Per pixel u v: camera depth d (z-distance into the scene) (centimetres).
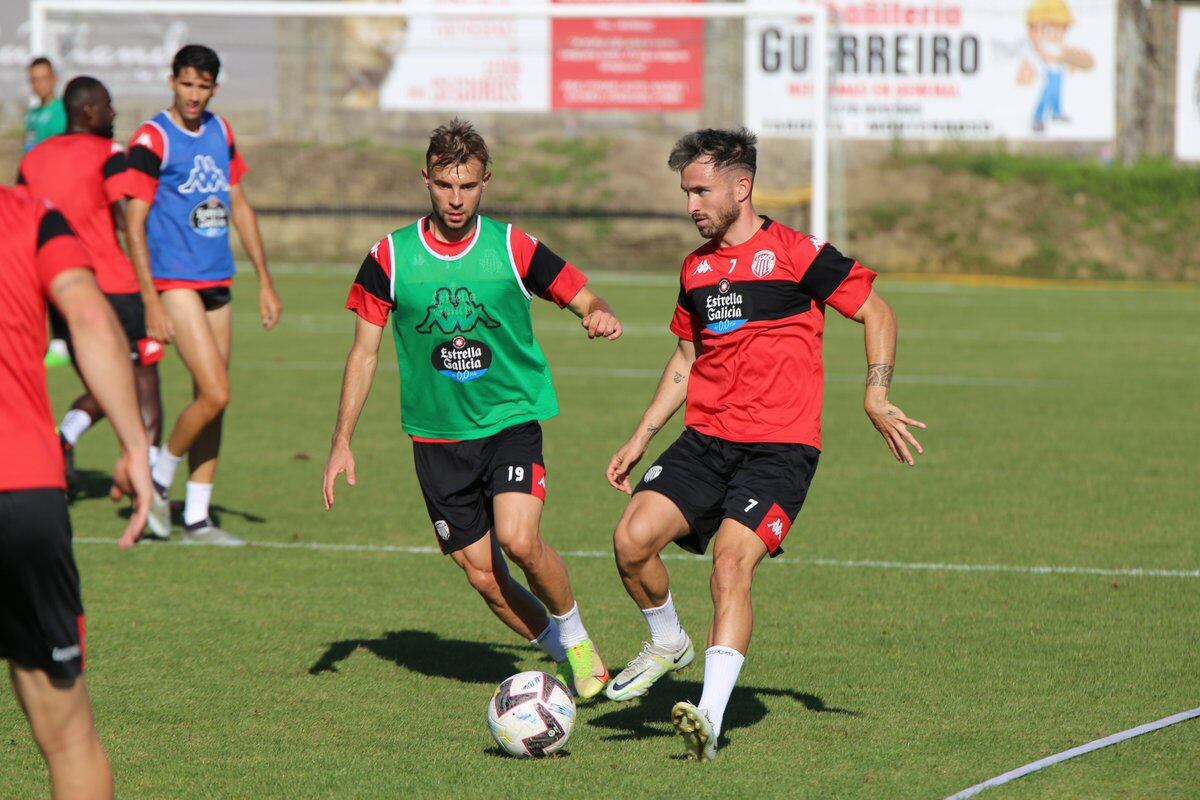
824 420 4550
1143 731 1778
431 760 1703
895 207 10894
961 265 10525
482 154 1830
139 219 2778
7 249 1240
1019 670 2067
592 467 3766
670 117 11900
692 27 10550
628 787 1605
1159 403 4866
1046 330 7112
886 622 2334
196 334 2867
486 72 10956
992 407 4766
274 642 2233
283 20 11219
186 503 2984
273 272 9694
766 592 2533
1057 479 3591
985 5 10769
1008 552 2836
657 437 4247
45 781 1628
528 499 1853
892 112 10888
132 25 10438
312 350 6184
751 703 1920
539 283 1881
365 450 4022
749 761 1692
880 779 1622
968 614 2383
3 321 1232
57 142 3111
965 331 7056
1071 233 10712
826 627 2305
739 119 10919
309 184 11031
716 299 1806
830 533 3006
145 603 2456
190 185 2862
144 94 10456
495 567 1962
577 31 10731
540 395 1945
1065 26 10775
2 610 1255
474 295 1870
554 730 1702
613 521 3141
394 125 11450
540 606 2000
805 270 1775
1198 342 6631
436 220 1886
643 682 1811
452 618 2397
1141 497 3375
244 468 3759
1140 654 2148
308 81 11325
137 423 1273
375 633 2298
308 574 2683
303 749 1741
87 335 1252
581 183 11238
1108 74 10825
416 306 1880
